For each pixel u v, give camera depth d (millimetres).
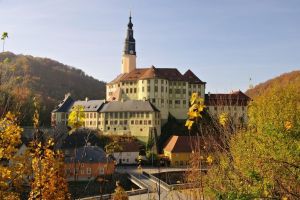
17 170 10883
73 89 188125
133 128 106438
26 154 11188
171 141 93875
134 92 119875
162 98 115000
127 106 108750
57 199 11500
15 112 11234
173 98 118875
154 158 88250
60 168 11719
